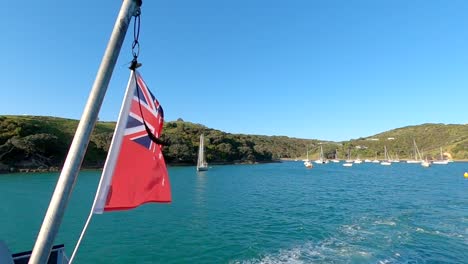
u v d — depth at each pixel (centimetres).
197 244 2198
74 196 4888
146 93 546
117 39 335
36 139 11519
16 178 8506
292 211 3597
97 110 331
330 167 18312
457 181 8262
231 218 3167
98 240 2316
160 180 562
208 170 13775
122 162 507
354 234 2419
